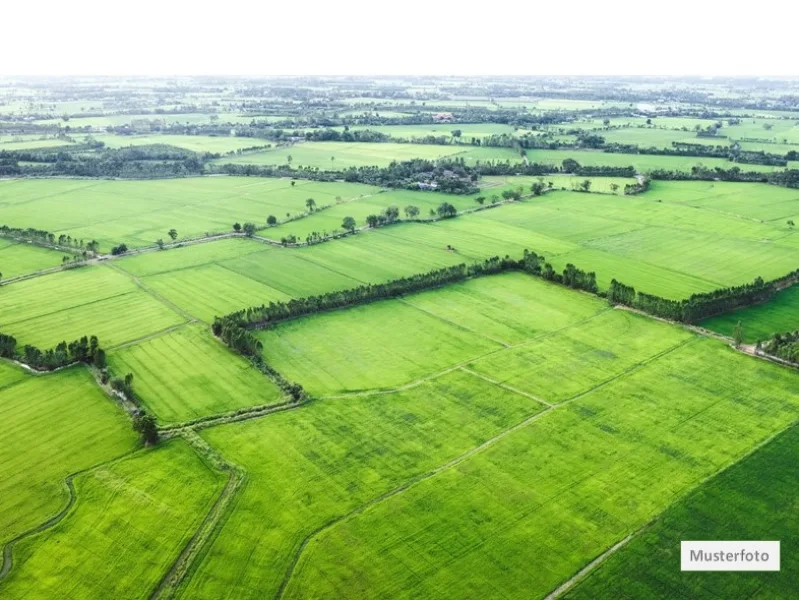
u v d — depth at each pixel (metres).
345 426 102.38
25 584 73.38
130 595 72.06
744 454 94.50
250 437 99.44
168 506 85.06
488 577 74.00
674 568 74.69
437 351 127.19
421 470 91.88
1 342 123.38
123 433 100.56
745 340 131.12
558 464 92.88
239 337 125.19
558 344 129.62
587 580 73.31
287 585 73.06
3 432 100.38
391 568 75.19
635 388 112.75
